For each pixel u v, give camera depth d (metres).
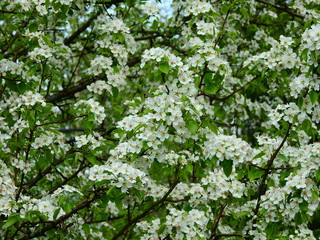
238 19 5.73
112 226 5.35
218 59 3.81
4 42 5.34
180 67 3.34
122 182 3.18
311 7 5.74
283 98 6.32
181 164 3.61
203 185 4.06
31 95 3.67
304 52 3.39
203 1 4.82
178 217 3.41
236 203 4.14
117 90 4.40
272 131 5.38
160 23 5.15
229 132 6.37
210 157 3.61
